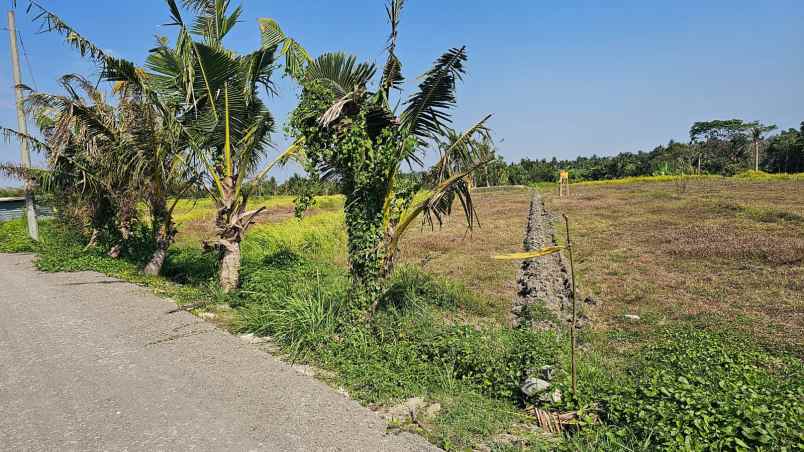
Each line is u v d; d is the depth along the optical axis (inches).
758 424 130.0
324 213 936.3
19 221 938.7
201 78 348.5
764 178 1685.5
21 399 167.2
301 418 155.2
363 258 243.9
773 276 374.3
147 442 139.6
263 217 1018.1
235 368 197.2
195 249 573.3
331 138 249.6
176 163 414.9
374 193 245.4
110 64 351.9
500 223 801.6
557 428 155.6
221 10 377.7
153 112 373.4
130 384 180.2
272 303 275.3
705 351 216.4
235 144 372.5
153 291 348.2
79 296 328.8
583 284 386.0
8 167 504.1
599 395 167.0
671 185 1560.0
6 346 223.0
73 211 593.6
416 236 670.5
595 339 260.7
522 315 285.6
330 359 208.4
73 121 393.4
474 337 212.1
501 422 158.4
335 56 252.1
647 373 190.2
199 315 283.9
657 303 326.6
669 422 140.3
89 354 212.4
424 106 248.1
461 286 362.3
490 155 239.3
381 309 259.1
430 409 167.3
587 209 949.8
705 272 405.1
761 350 234.7
